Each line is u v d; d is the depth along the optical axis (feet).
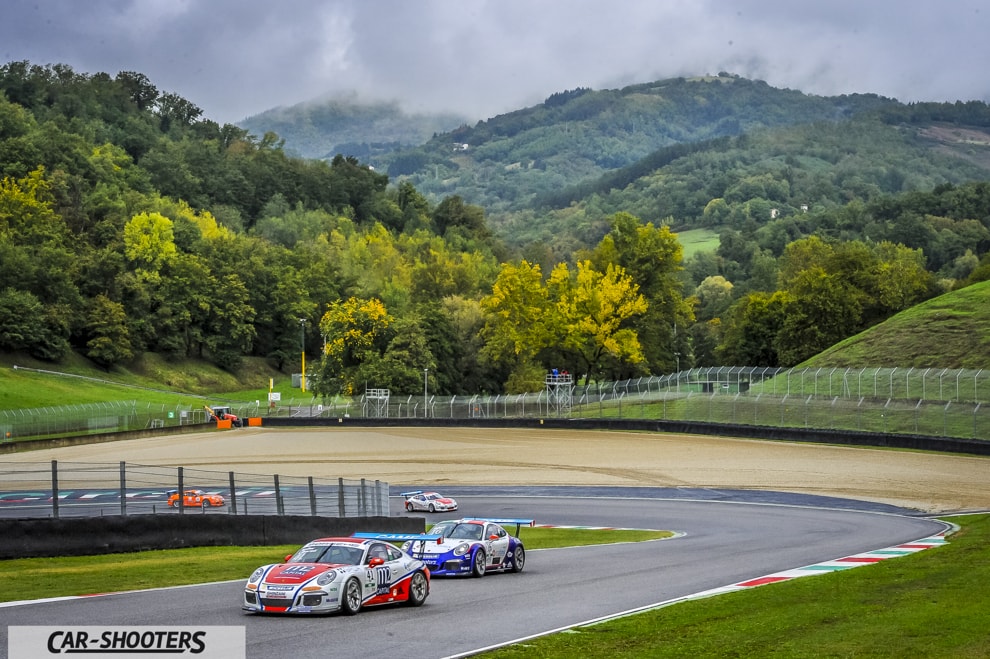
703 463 338.95
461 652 71.67
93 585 105.09
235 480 173.06
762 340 625.41
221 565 126.41
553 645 73.15
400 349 618.03
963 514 216.33
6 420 466.29
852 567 122.83
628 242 637.71
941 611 82.02
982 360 430.61
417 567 97.40
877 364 468.75
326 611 87.40
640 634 76.48
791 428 381.60
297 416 565.94
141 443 460.96
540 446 411.34
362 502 200.85
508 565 128.88
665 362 635.25
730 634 75.15
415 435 476.95
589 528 214.07
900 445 344.08
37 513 138.62
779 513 231.71
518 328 617.62
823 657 66.85
